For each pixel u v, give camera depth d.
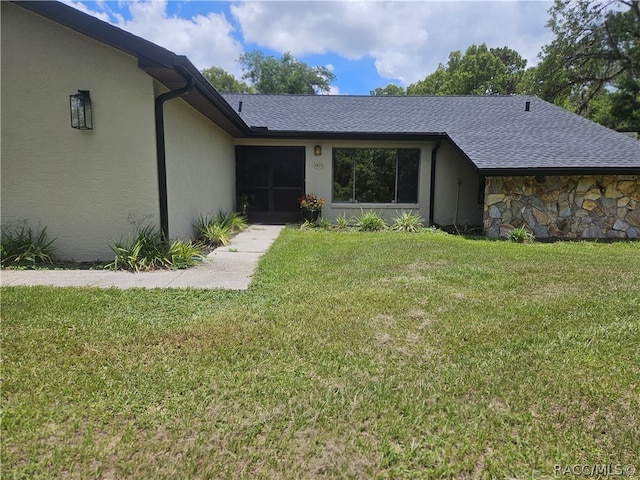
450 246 7.77
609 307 4.07
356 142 11.52
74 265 5.93
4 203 5.98
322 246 7.67
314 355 2.95
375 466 1.88
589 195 9.41
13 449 1.91
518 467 1.89
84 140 5.94
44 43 5.77
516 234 8.89
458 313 3.87
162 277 5.25
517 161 9.12
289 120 12.01
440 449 2.00
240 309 3.94
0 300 4.05
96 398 2.33
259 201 12.23
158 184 6.11
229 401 2.34
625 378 2.67
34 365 2.70
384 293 4.48
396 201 11.83
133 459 1.87
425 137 11.02
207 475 1.79
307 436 2.07
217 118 8.68
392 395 2.44
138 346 3.04
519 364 2.86
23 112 5.87
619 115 20.84
